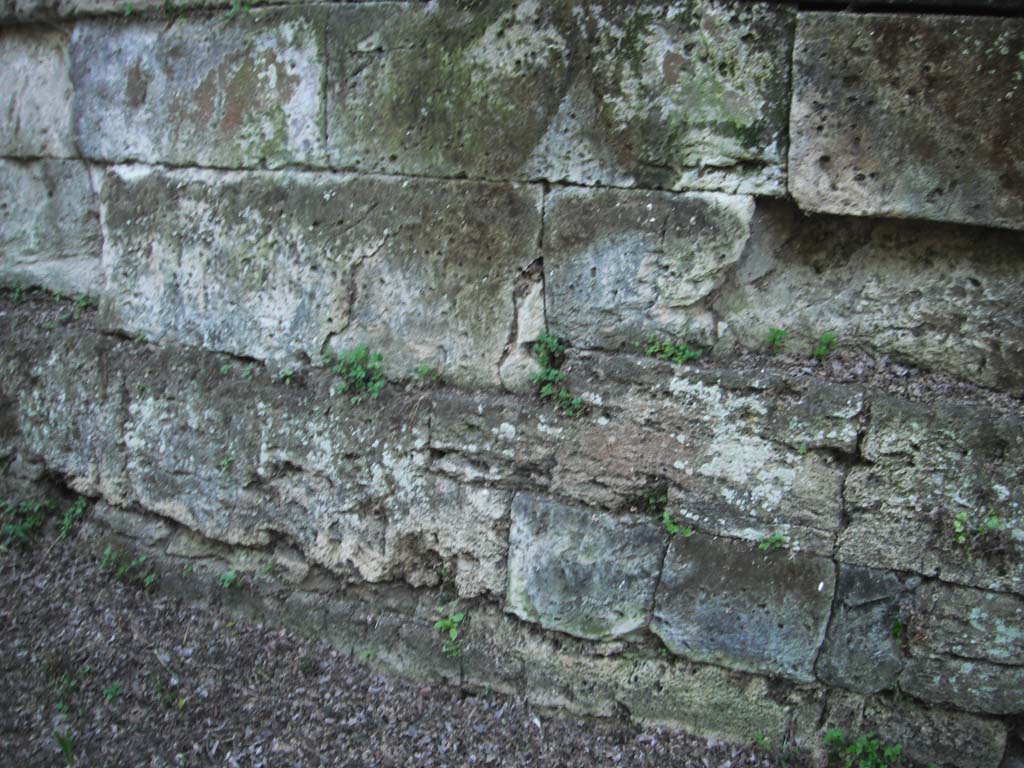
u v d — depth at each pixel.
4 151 4.21
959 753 2.87
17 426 4.14
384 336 3.34
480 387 3.23
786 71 2.71
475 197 3.11
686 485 2.99
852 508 2.84
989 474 2.70
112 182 3.76
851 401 2.79
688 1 2.75
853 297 2.92
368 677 3.43
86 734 3.04
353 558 3.48
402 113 3.15
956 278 2.80
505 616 3.32
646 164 2.90
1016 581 2.71
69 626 3.58
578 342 3.09
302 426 3.47
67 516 4.09
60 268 4.18
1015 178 2.56
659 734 3.15
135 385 3.79
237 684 3.35
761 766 3.01
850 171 2.70
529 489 3.19
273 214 3.43
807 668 2.97
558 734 3.19
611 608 3.14
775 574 2.94
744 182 2.82
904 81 2.60
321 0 3.22
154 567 3.86
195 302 3.65
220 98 3.45
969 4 2.53
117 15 3.62
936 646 2.82
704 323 2.99
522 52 2.96
